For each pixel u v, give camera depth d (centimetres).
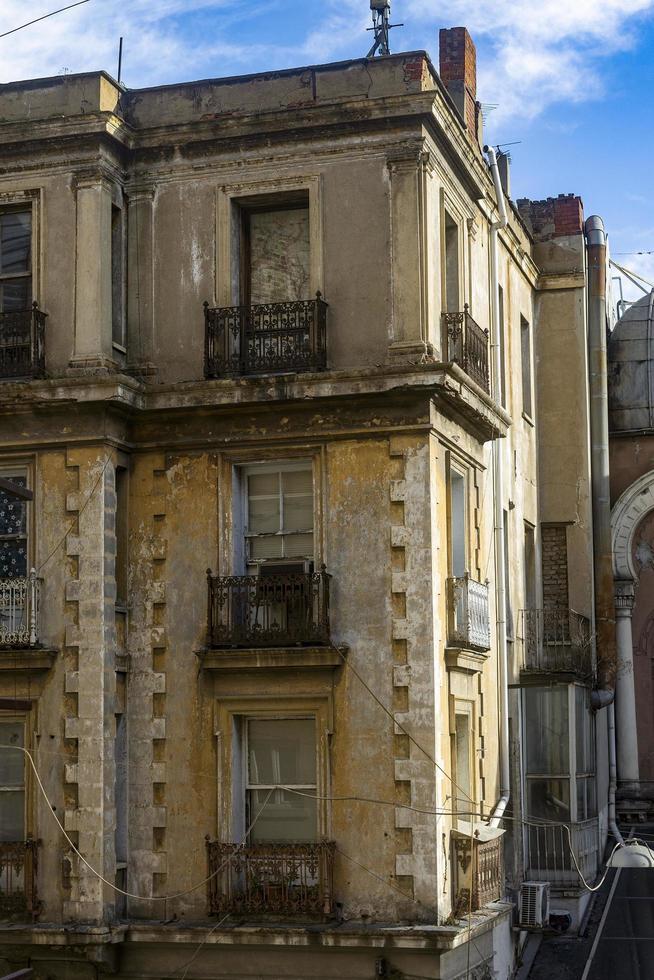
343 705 2102
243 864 2092
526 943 2608
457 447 2267
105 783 2109
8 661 2144
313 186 2198
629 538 3359
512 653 2677
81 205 2212
